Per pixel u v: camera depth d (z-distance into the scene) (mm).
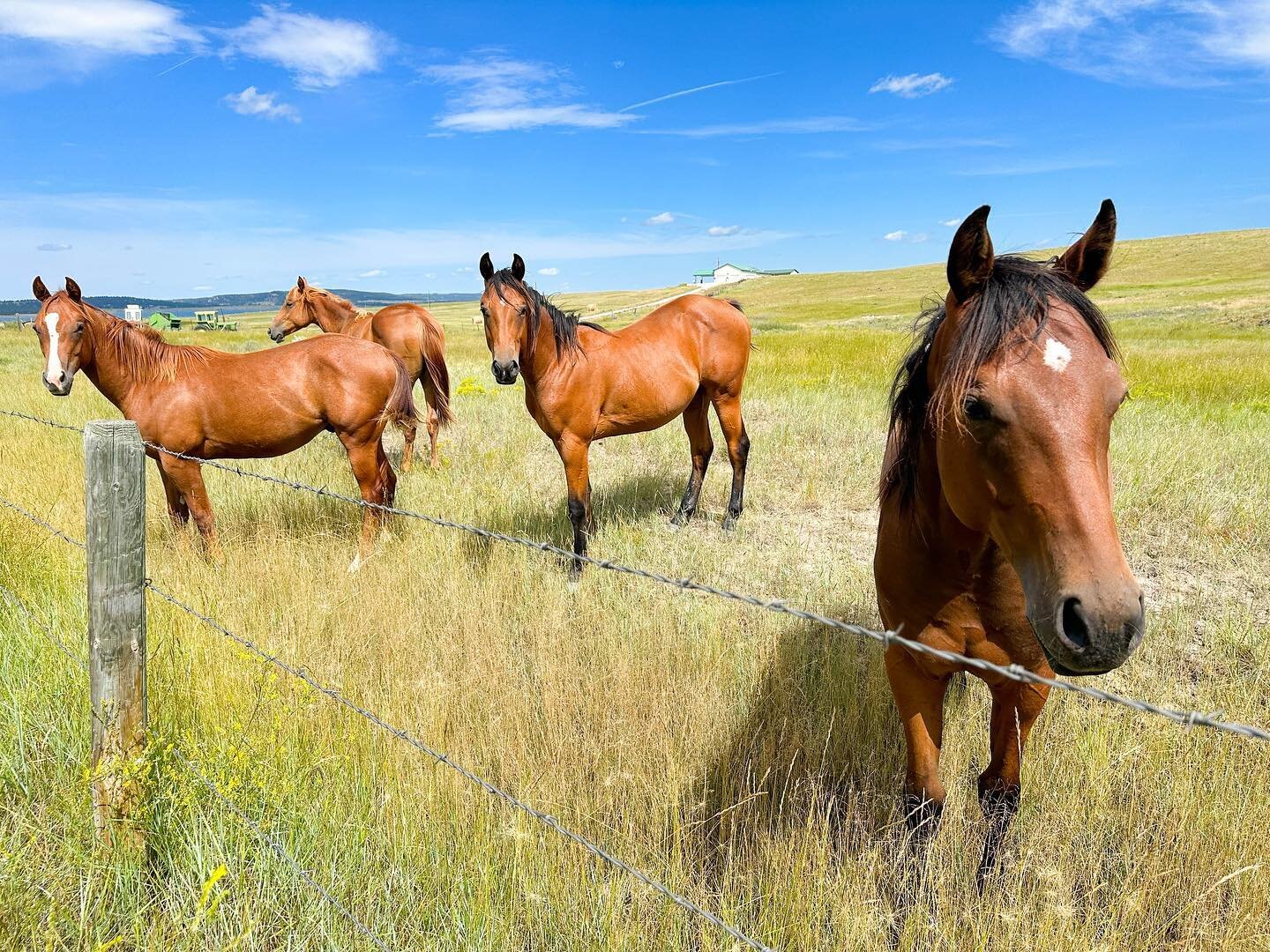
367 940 2113
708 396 6246
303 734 2898
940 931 2148
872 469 7469
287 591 4414
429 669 3541
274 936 2152
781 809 2551
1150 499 6023
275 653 3502
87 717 2875
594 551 5453
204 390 5141
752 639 3869
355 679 3453
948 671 2291
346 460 7977
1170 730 2959
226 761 2619
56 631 3523
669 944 2102
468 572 4762
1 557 4441
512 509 6148
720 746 3004
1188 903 2254
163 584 4375
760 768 2908
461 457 8461
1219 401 10219
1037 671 2154
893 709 3162
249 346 23484
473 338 31391
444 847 2455
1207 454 7039
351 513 6141
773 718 3219
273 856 2311
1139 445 7219
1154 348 19531
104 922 2105
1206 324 30344
